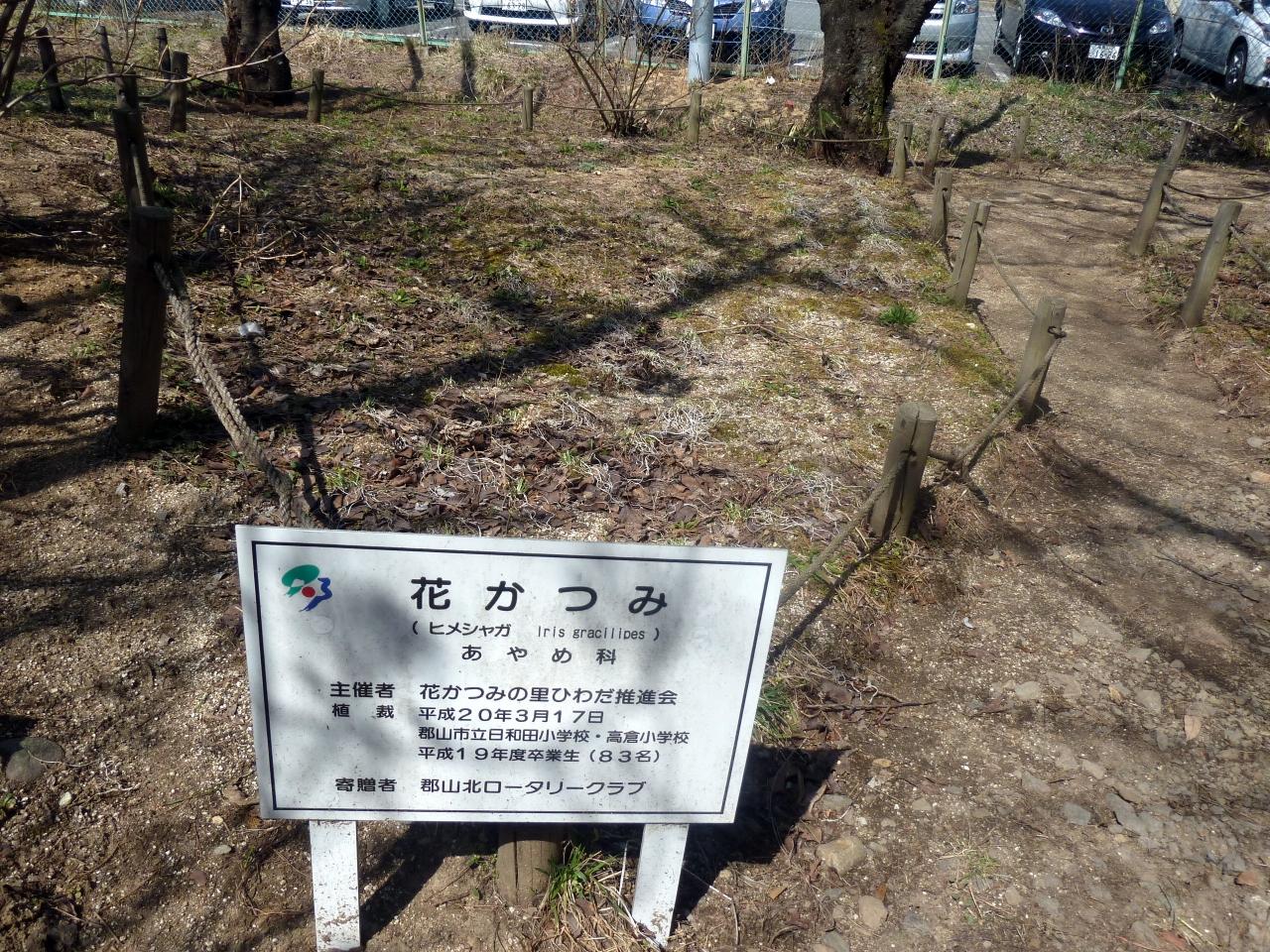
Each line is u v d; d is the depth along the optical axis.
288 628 2.20
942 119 11.02
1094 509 5.11
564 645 2.29
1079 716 3.76
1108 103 14.39
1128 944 2.94
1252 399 6.30
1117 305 7.87
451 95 13.30
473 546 2.16
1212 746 3.65
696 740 2.45
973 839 3.25
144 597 3.71
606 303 6.60
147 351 4.26
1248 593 4.51
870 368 6.20
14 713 3.20
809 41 15.27
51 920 2.71
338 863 2.55
